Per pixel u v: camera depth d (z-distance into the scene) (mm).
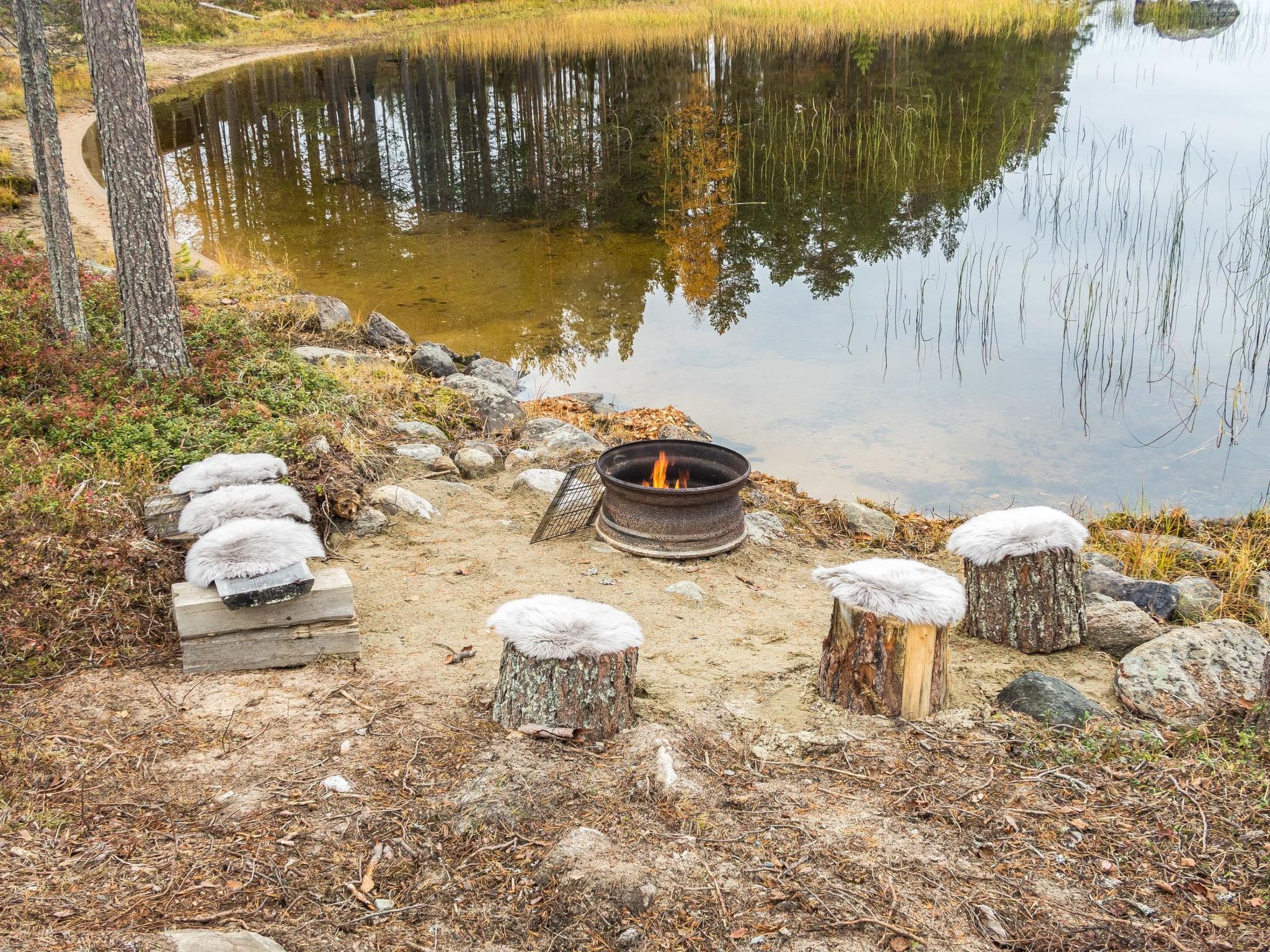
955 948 3162
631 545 7078
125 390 8234
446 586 6320
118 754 4141
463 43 41125
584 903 3299
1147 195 18750
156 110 29609
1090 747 4340
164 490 6477
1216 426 10500
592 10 47344
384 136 26406
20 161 20047
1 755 4043
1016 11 40031
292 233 17859
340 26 47906
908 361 12398
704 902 3342
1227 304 13844
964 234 17391
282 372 9203
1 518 5672
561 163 23031
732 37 37312
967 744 4422
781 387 11695
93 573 5473
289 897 3314
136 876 3361
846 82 29484
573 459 8969
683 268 16203
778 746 4426
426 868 3508
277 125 27766
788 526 8188
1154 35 37875
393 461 8188
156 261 8398
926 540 8156
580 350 12875
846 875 3492
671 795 3934
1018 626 5598
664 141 24328
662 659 5445
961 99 26141
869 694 4723
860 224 18203
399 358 11305
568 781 4008
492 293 14922
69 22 27031
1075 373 11914
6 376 8234
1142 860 3609
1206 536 8359
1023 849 3670
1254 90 28359
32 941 2895
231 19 47406
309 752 4207
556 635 4320
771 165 22078
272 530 5172
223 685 4812
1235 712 4688
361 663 5148
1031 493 9195
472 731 4418
